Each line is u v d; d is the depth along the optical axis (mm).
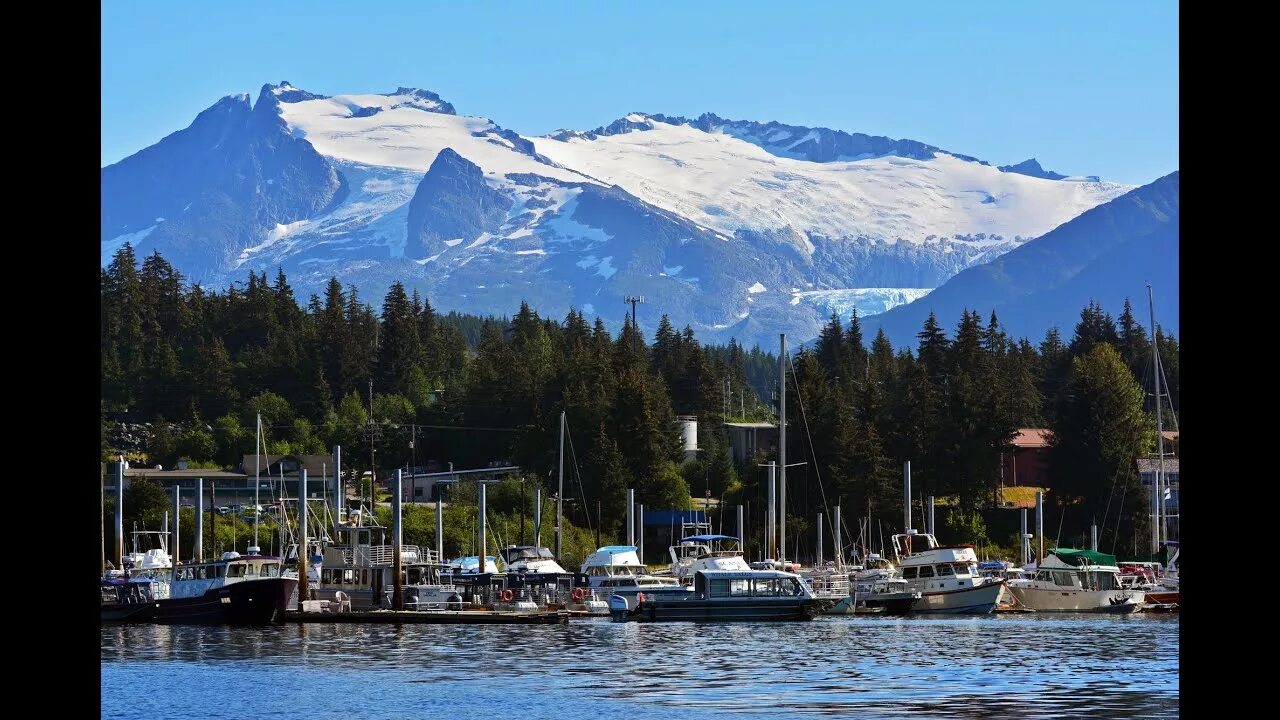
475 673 133875
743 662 143375
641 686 122250
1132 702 107750
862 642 167250
